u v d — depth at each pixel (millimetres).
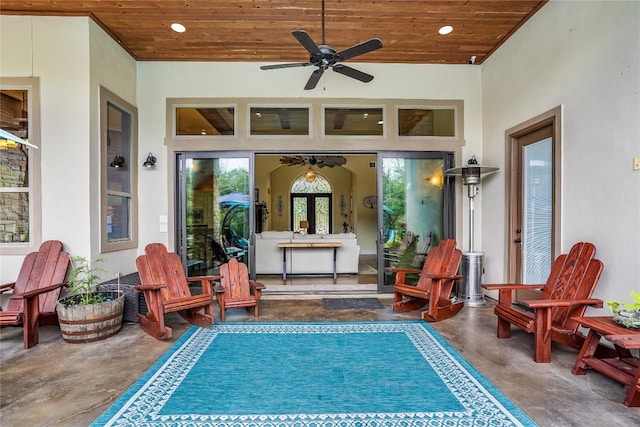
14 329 3859
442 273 4422
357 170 11492
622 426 2068
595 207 3273
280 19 4238
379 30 4508
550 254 4078
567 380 2619
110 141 4660
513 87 4613
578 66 3480
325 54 3340
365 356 3068
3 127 4086
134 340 3479
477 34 4633
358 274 6965
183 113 5449
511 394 2422
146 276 3850
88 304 3504
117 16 4168
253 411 2227
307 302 4996
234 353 3143
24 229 4086
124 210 5035
